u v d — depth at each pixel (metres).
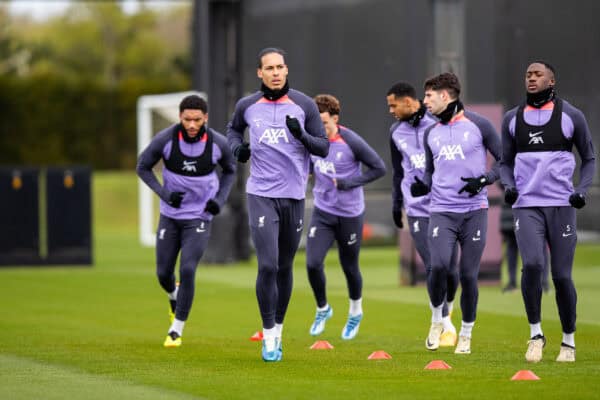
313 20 73.56
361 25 72.31
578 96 71.88
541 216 30.77
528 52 71.19
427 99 33.12
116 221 130.88
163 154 35.66
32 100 150.12
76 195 72.44
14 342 36.88
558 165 30.55
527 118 30.75
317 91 73.62
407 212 37.88
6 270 70.19
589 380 27.48
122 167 154.00
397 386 26.97
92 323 42.91
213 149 35.69
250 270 70.12
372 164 37.81
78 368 30.66
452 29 61.25
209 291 56.06
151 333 39.66
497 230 58.47
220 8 74.75
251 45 74.12
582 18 71.62
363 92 72.88
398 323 42.38
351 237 38.03
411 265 58.62
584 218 75.38
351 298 38.03
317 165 38.06
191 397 25.77
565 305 30.80
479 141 33.03
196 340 37.50
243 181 76.44
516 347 34.69
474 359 31.89
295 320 43.78
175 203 35.25
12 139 149.75
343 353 33.78
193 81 80.62
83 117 152.12
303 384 27.45
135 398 25.69
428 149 33.62
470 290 33.16
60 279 63.31
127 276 65.19
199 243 35.94
